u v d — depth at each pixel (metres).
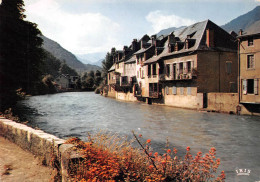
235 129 18.42
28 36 28.39
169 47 38.00
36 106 35.69
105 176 4.38
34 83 30.98
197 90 32.03
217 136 16.02
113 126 19.80
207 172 5.61
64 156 4.94
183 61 34.72
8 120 9.84
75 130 17.83
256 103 24.56
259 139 15.17
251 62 26.27
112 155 5.25
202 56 32.38
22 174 5.63
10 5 27.12
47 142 6.13
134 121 22.53
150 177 4.80
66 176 4.76
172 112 29.77
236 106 26.97
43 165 6.20
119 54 60.97
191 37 36.62
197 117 24.98
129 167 4.99
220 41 34.53
